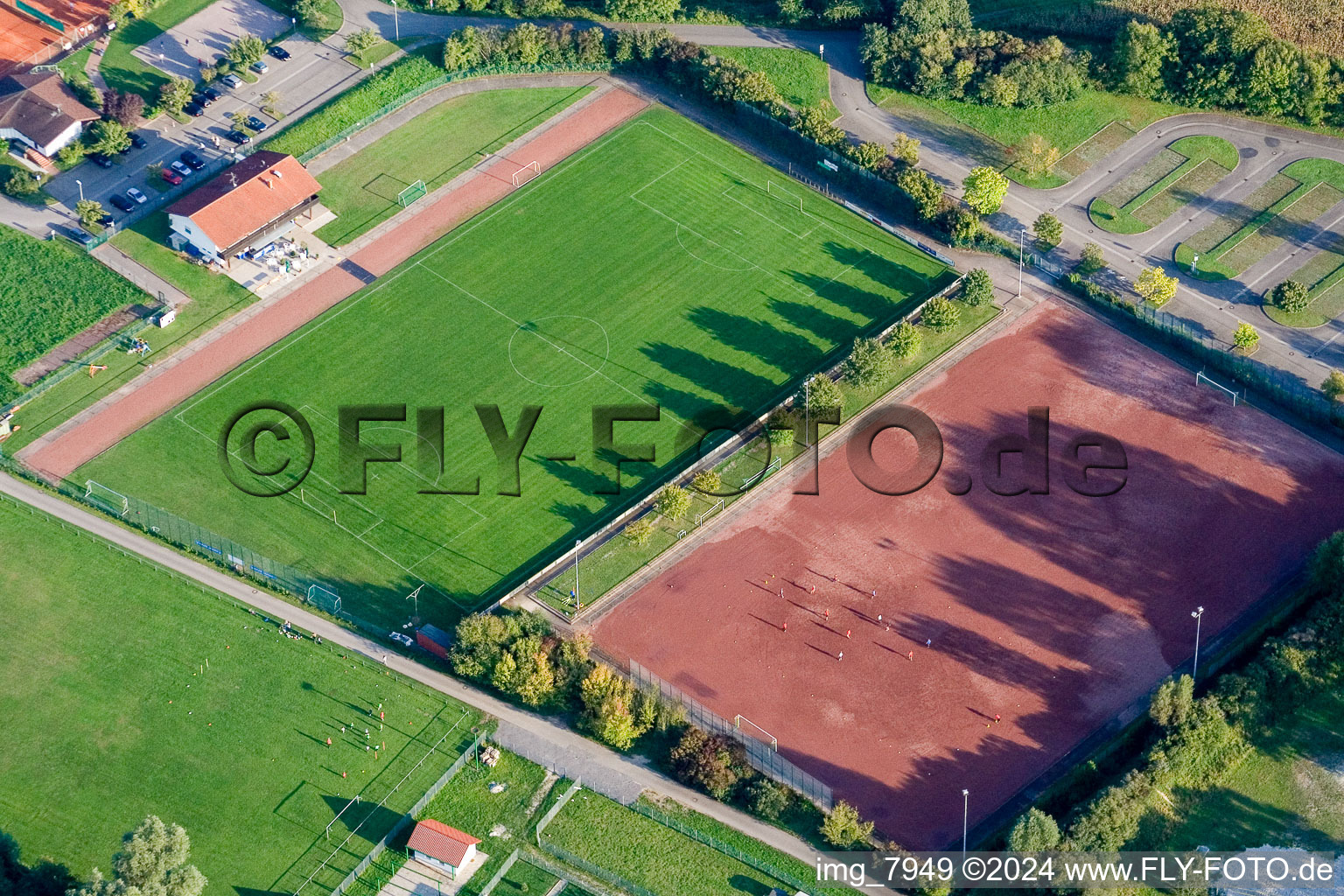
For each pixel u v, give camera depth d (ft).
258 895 646.33
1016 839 649.61
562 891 650.02
